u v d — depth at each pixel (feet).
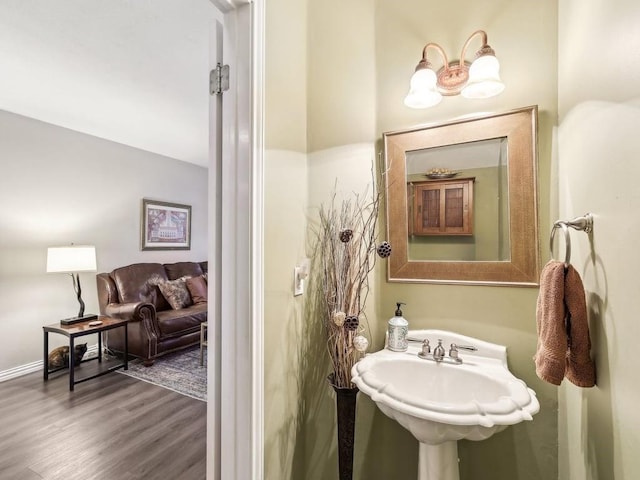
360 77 4.68
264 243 3.61
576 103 3.07
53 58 7.31
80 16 5.97
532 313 3.81
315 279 4.67
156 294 13.00
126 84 8.50
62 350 10.41
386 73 4.59
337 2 4.77
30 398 8.50
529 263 3.82
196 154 15.07
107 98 9.23
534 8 3.86
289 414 4.09
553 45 3.76
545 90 3.79
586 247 2.78
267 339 3.65
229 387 3.46
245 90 3.45
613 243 2.22
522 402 2.82
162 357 11.68
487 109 4.07
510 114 3.91
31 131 10.41
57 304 10.90
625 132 2.03
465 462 4.00
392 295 4.52
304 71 4.69
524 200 3.84
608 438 2.31
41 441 6.62
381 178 4.59
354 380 3.42
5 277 9.76
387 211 4.53
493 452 3.91
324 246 4.62
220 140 3.69
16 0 5.55
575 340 2.56
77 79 8.20
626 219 2.02
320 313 4.67
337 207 4.65
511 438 3.84
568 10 3.34
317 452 4.58
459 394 3.60
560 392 3.59
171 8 5.78
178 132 11.96
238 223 3.45
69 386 9.16
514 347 3.87
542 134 3.79
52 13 5.88
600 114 2.47
